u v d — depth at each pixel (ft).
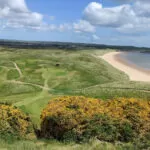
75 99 81.10
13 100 177.27
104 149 51.03
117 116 68.18
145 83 226.58
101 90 196.75
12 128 72.33
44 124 73.61
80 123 69.00
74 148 51.34
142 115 67.62
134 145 53.52
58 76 276.41
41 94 212.23
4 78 274.57
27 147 52.16
